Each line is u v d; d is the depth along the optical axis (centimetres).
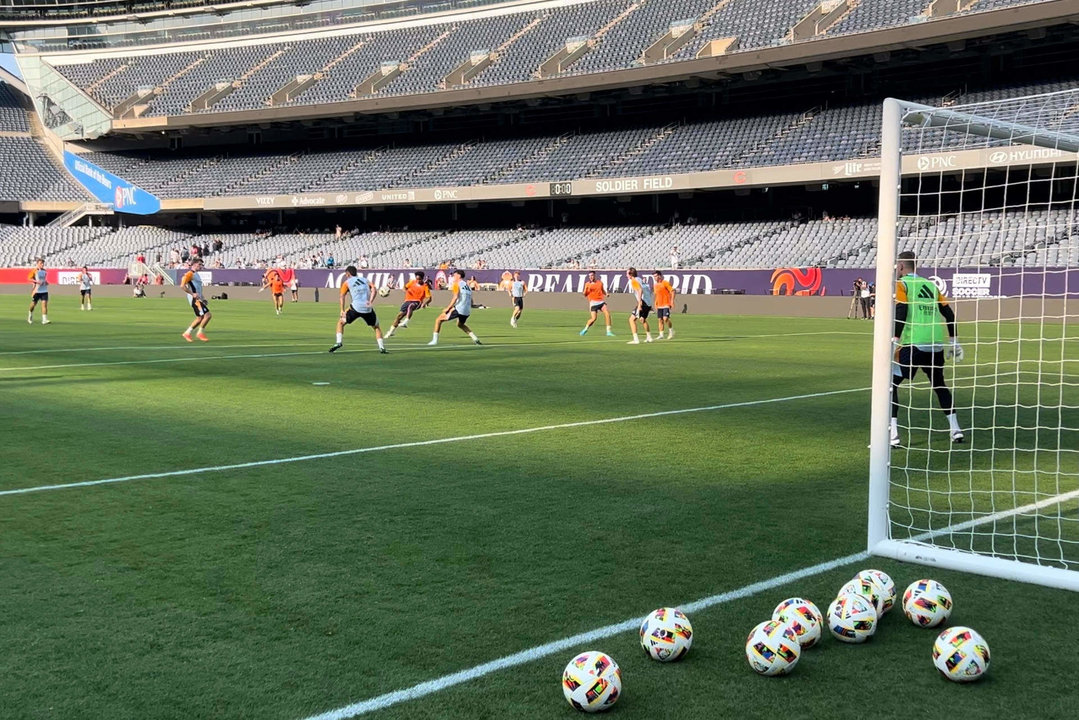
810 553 541
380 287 4612
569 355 1831
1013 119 767
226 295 4944
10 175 5984
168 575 498
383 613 443
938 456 853
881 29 3725
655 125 4881
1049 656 398
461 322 2072
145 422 995
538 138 5131
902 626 438
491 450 849
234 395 1214
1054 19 3369
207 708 347
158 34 6450
